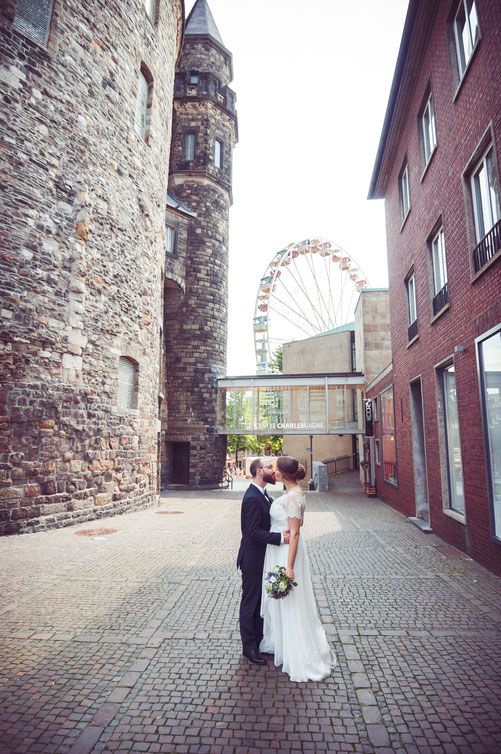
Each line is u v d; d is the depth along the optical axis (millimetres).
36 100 9406
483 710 2984
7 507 8273
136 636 4102
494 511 6254
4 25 8898
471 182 7309
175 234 26953
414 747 2629
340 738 2711
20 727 2787
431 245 9930
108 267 11266
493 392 6254
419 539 8781
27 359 8859
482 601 5051
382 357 21438
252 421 26297
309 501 17203
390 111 11922
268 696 3166
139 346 12758
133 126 12664
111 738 2699
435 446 9359
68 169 10062
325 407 25500
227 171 29766
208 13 30906
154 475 13891
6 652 3773
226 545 7895
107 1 11586
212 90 29156
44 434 9062
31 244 9109
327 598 5195
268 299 38594
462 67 7910
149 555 7020
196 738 2705
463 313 7477
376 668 3564
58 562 6473
